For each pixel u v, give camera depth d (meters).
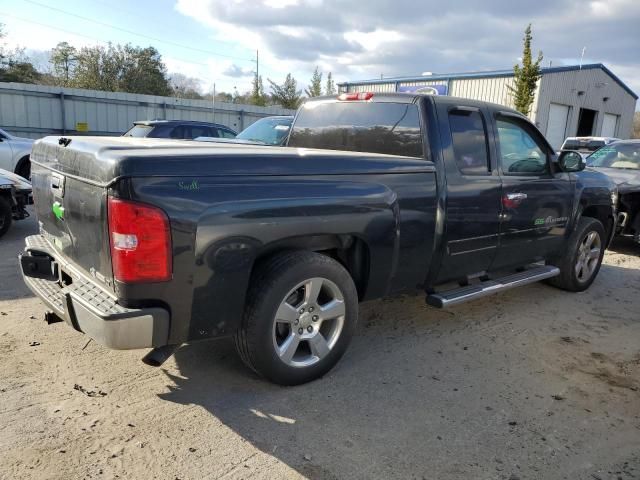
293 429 2.98
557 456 2.85
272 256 3.23
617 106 39.12
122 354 3.79
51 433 2.83
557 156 5.13
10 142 11.83
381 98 4.26
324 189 3.22
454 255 4.12
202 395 3.30
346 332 3.56
